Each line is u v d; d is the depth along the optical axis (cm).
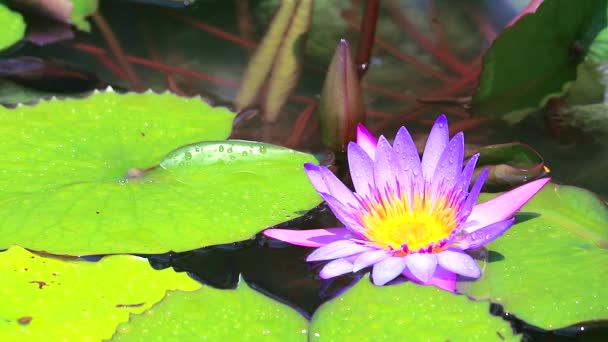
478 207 96
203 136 103
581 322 93
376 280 93
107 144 102
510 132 105
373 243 95
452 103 108
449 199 96
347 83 103
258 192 99
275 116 107
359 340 92
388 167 97
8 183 98
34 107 104
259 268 97
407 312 93
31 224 96
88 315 93
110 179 99
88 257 96
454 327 92
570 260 95
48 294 94
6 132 102
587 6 106
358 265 94
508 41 104
